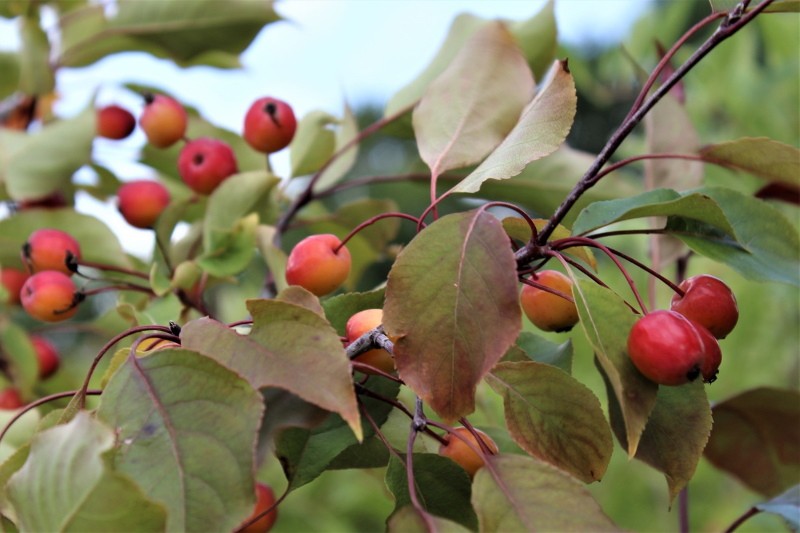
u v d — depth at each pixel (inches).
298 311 22.8
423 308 22.9
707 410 24.0
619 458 43.4
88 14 32.8
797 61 36.4
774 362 39.0
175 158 32.3
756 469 28.8
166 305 28.3
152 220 29.7
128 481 21.5
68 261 28.5
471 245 23.0
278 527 39.9
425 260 23.0
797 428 28.2
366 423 24.4
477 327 22.7
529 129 24.3
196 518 21.9
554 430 23.7
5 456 27.8
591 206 24.5
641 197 24.7
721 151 25.5
